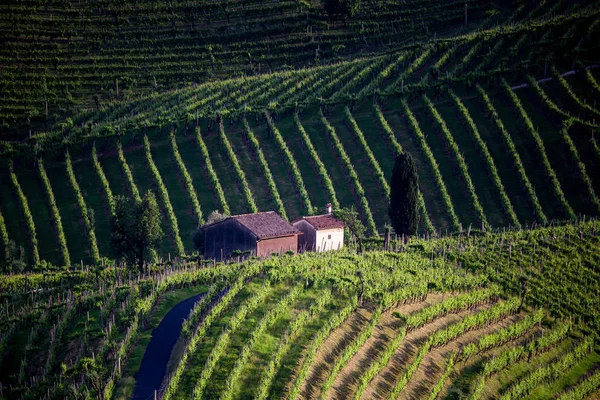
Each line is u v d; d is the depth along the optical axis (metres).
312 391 80.81
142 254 122.94
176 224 148.00
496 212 156.38
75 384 77.56
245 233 127.31
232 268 108.44
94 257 141.38
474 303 110.25
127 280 113.81
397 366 91.31
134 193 157.00
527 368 100.75
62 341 91.12
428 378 91.44
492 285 116.56
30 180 163.50
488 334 103.44
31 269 138.62
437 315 103.75
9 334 94.88
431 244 134.12
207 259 128.00
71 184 161.50
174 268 120.88
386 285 105.44
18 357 91.12
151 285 101.56
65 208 155.62
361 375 86.44
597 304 119.62
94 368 78.88
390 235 141.25
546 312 115.00
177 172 166.62
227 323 88.94
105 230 150.38
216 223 131.88
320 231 131.38
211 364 79.44
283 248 128.50
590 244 136.25
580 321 114.56
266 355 84.75
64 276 121.00
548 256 131.62
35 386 80.25
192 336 85.00
